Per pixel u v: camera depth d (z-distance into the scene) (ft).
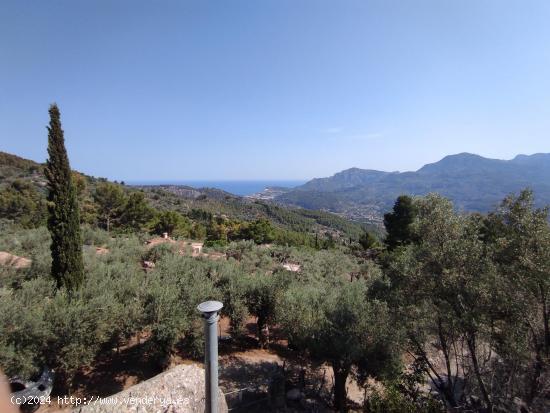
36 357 26.86
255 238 146.30
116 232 117.80
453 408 29.81
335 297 40.81
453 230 27.30
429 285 27.09
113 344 34.30
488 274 24.48
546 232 24.47
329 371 43.32
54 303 29.48
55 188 37.14
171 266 49.60
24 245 67.10
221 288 44.39
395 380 31.78
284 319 39.78
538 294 25.30
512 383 28.68
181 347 40.68
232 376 37.81
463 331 26.20
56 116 38.06
